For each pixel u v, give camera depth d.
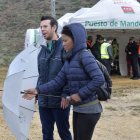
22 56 5.25
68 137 5.90
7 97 5.04
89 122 4.75
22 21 36.25
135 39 22.89
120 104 12.72
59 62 5.61
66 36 4.67
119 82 19.17
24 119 5.08
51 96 5.32
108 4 18.80
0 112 10.30
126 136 8.80
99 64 4.88
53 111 5.77
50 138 5.94
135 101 13.28
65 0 38.78
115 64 22.70
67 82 5.10
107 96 4.81
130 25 18.59
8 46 32.44
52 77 5.63
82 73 4.66
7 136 8.29
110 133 9.01
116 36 22.80
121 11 18.58
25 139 5.08
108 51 18.86
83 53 4.64
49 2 39.03
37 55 5.43
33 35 19.64
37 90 5.14
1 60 28.72
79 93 4.60
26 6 38.78
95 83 4.55
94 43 21.02
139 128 9.52
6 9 38.50
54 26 5.72
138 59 21.28
